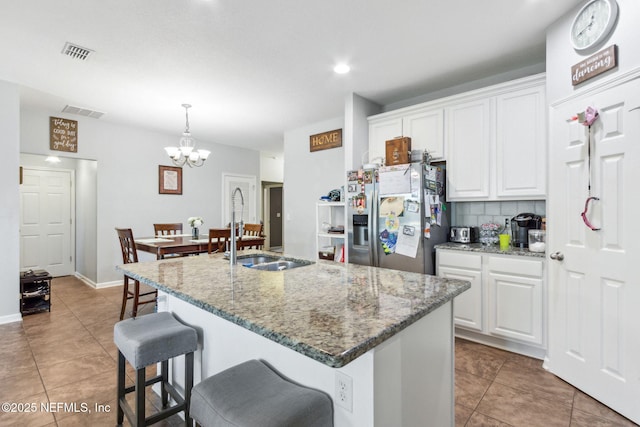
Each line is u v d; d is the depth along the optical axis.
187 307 1.74
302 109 4.11
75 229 5.77
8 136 3.20
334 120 4.52
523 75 2.96
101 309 3.75
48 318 3.42
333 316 1.05
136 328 1.58
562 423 1.72
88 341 2.81
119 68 2.94
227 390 1.07
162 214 5.32
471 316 2.76
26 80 3.19
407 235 2.95
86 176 5.15
